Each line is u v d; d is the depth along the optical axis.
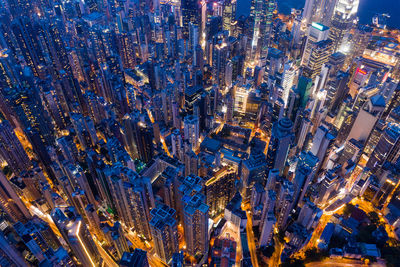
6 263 180.25
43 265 190.62
